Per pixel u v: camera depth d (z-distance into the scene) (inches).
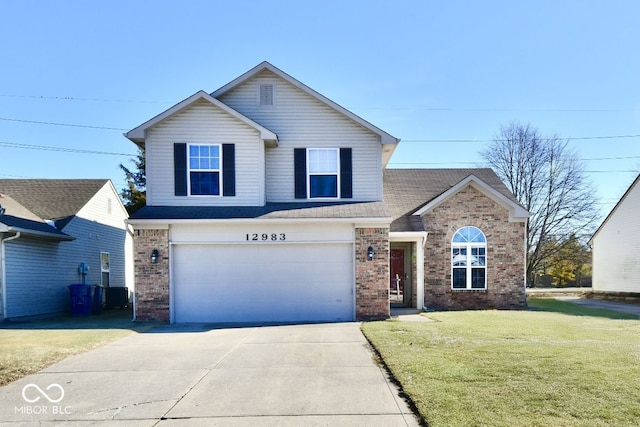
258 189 509.4
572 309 604.1
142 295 465.1
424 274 587.8
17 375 248.7
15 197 690.8
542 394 197.3
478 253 594.9
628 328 391.2
